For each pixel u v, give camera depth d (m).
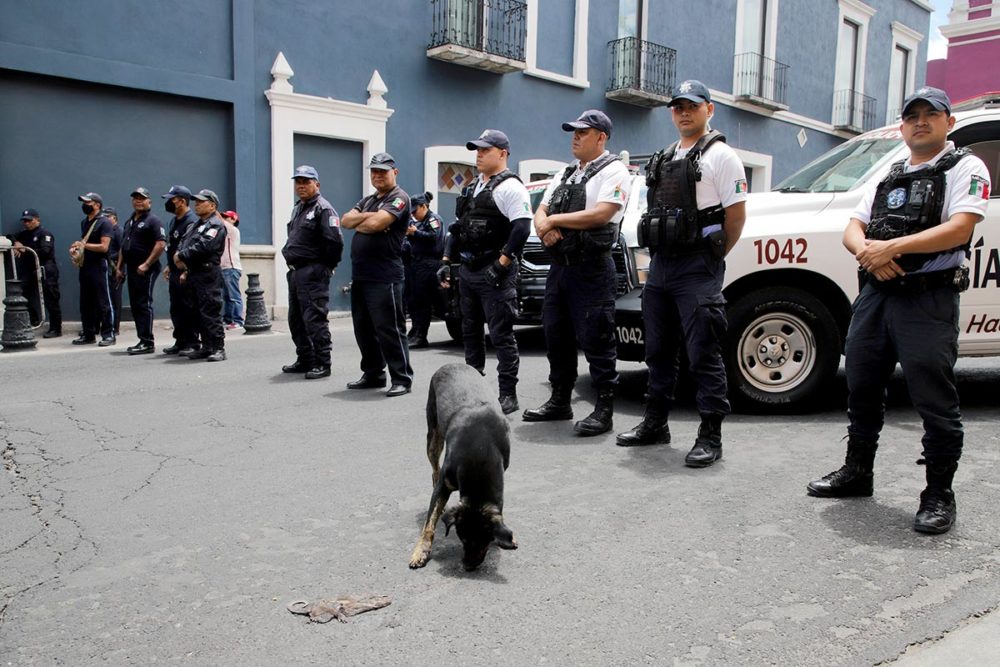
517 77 14.58
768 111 19.52
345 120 12.40
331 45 12.22
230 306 11.23
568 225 4.78
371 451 4.70
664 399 4.69
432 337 10.31
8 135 9.92
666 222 4.28
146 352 8.73
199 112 11.29
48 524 3.54
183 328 8.55
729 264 5.23
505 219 5.48
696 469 4.25
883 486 3.96
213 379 7.09
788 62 19.91
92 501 3.83
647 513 3.60
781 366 5.45
